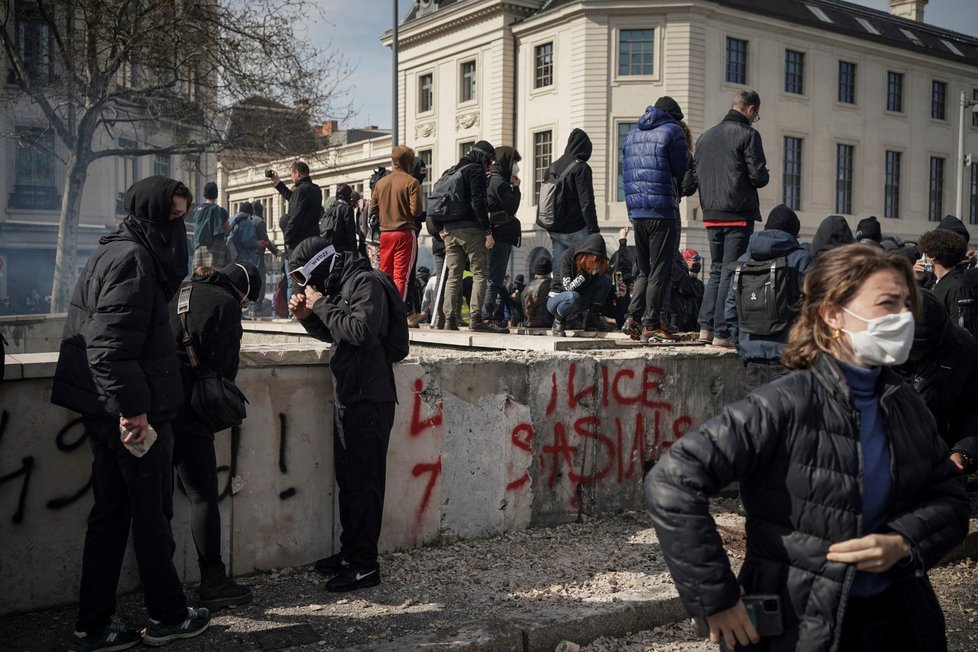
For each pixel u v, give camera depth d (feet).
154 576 11.93
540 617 13.37
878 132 132.87
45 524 13.43
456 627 12.94
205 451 13.38
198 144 73.61
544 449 18.72
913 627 7.13
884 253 7.22
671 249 22.71
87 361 11.44
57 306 70.54
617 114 111.34
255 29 68.39
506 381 18.11
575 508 19.25
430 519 17.24
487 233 25.21
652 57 110.63
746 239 22.07
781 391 7.19
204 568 13.58
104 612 11.91
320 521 16.11
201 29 67.92
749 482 7.34
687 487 6.97
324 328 14.87
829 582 6.79
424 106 140.67
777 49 119.24
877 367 7.26
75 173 70.44
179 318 13.06
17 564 13.24
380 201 25.32
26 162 95.86
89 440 12.96
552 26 116.78
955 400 15.85
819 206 125.70
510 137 124.06
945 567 17.76
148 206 11.49
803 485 6.95
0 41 78.48
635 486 20.18
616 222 111.24
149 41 66.49
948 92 143.23
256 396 15.28
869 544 6.73
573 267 24.63
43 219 96.58
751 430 7.05
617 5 109.50
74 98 71.41
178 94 72.23
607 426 19.61
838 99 127.95
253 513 15.35
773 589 7.00
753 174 21.27
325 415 16.05
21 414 13.16
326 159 77.46
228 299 13.21
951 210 144.56
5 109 83.35
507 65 123.44
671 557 6.92
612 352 20.63
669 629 14.14
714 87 112.16
